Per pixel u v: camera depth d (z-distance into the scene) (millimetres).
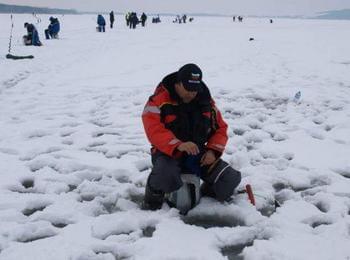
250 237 3281
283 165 4949
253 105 8219
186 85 3352
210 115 3645
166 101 3557
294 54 18906
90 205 3764
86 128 6426
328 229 3369
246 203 3764
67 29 38312
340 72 13047
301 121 6996
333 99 8734
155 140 3480
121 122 6816
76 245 3094
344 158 5184
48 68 13227
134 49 19875
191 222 3545
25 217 3559
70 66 13844
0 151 5352
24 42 20594
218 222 3561
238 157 5086
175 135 3602
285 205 3834
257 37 32312
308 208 3770
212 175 3703
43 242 3131
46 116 7242
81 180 4414
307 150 5488
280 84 10625
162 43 23766
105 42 23750
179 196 3578
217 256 2973
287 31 45625
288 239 3213
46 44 21594
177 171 3484
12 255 2953
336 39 31203
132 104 8188
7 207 3738
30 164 4836
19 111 7617
